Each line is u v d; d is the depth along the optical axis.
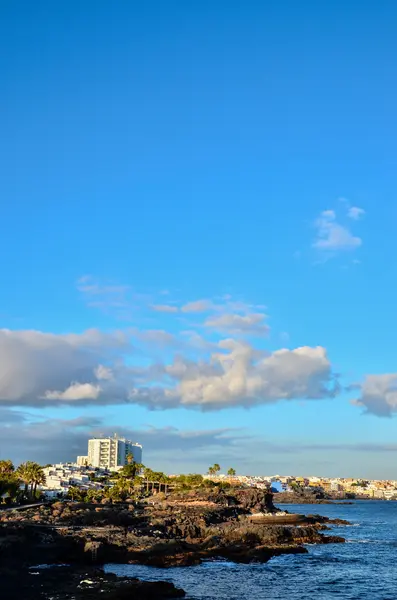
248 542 123.81
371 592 78.88
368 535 160.62
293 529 138.50
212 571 92.06
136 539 106.06
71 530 110.62
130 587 69.44
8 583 71.62
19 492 180.50
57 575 78.38
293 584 83.44
